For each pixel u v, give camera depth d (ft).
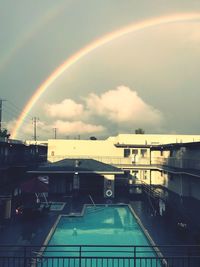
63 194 145.48
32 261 52.85
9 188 113.50
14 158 139.33
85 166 147.84
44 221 89.15
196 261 53.21
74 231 82.23
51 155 200.75
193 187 118.42
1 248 62.64
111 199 134.41
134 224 90.17
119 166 167.02
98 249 66.03
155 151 183.32
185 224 77.10
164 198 103.09
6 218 90.63
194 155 115.75
